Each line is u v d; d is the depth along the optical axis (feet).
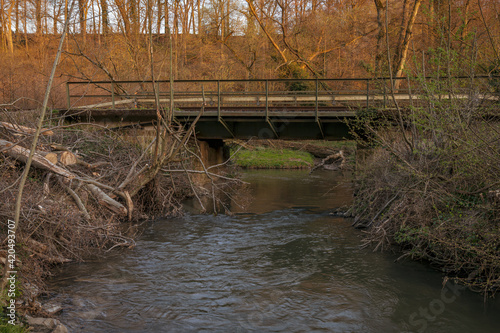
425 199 26.91
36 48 89.97
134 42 67.82
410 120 34.06
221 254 29.14
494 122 25.12
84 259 27.61
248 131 48.93
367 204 36.35
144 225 36.86
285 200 48.24
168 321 19.54
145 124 47.39
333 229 35.47
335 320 19.76
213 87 89.45
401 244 30.37
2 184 24.88
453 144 26.96
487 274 22.88
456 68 27.68
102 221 31.12
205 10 104.32
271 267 26.68
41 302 20.72
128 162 39.45
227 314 20.34
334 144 90.48
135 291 22.79
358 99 45.50
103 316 19.83
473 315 20.17
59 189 30.45
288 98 47.91
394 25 75.66
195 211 42.70
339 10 107.14
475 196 24.98
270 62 104.17
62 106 63.21
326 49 106.32
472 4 30.86
